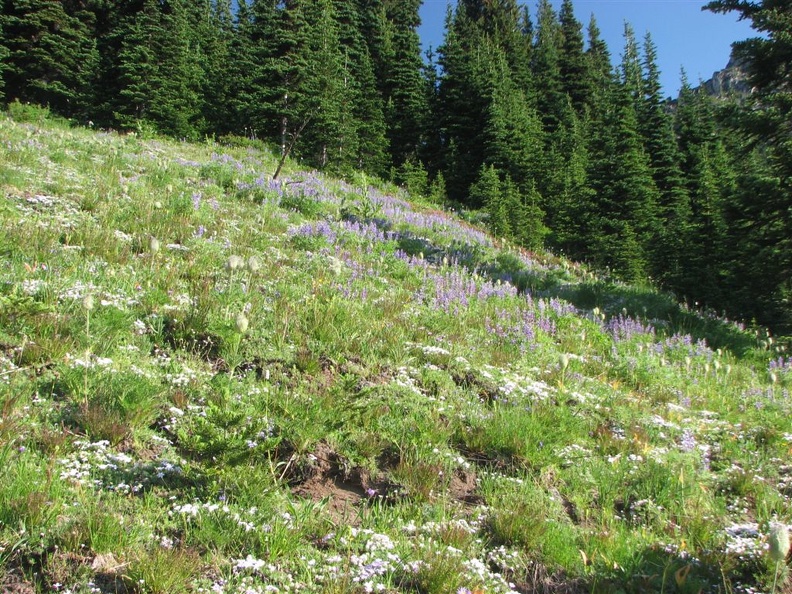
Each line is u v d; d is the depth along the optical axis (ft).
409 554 12.21
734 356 39.04
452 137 154.71
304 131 121.29
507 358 26.58
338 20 170.60
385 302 29.99
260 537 11.59
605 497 16.25
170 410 15.60
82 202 34.30
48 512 10.84
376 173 143.33
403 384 20.52
